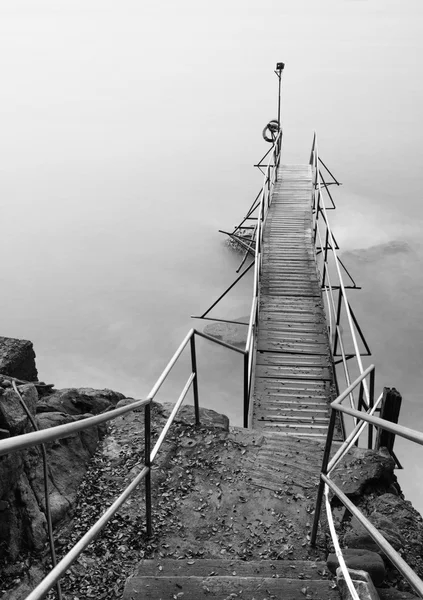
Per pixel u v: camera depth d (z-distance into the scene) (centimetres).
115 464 457
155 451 375
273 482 453
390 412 541
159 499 424
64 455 431
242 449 498
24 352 567
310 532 398
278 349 1042
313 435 816
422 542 381
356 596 242
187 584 301
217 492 439
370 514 413
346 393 349
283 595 290
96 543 367
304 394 923
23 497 348
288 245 1565
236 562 338
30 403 399
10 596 309
